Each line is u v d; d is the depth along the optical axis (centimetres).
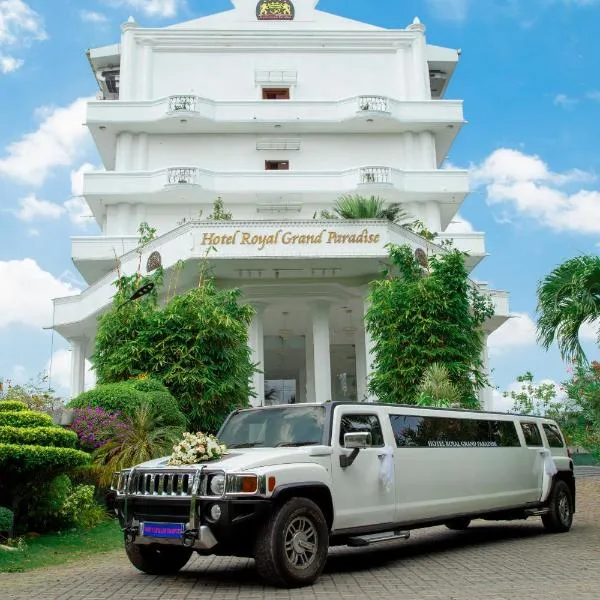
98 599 640
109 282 2500
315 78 3384
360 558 892
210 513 676
